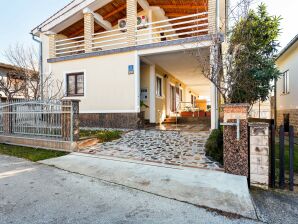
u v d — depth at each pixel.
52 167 4.77
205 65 7.17
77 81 10.98
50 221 2.58
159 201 3.11
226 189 3.40
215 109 8.31
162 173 4.18
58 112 6.31
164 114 13.07
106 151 5.92
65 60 11.02
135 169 4.46
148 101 11.23
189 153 5.51
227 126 4.09
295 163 5.16
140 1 10.45
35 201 3.11
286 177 4.26
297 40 9.57
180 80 16.42
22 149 6.52
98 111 10.26
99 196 3.29
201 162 4.76
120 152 5.78
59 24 11.20
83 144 6.41
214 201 3.05
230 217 2.70
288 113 11.88
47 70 12.03
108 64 10.05
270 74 6.94
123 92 9.75
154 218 2.66
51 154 5.80
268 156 3.77
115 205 3.00
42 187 3.64
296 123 10.58
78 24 12.10
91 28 10.63
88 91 10.48
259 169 3.81
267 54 7.47
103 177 4.08
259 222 2.61
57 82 11.23
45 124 6.63
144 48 9.24
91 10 10.71
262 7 7.52
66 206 2.96
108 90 10.05
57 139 6.34
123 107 9.75
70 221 2.59
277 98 14.07
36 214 2.75
